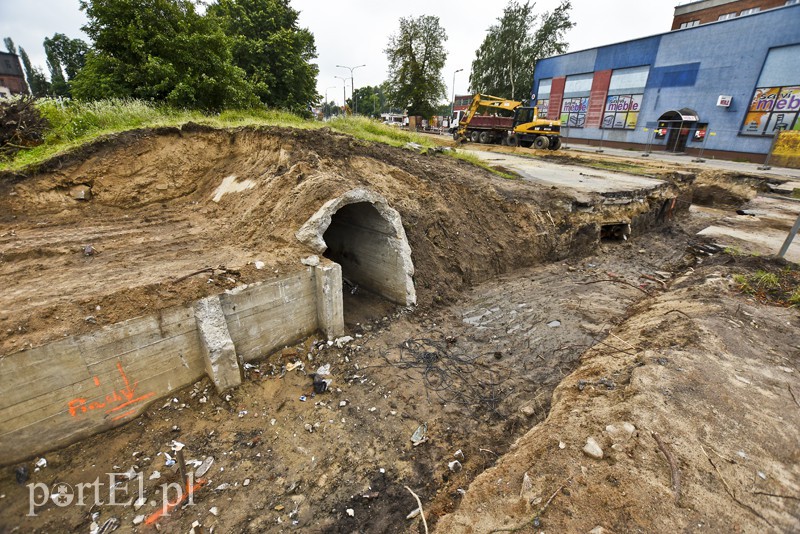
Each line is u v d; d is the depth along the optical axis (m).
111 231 7.73
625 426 4.17
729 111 24.14
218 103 15.58
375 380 6.29
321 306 6.94
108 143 9.28
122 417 5.04
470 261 9.95
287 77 23.17
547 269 10.99
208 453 4.89
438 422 5.53
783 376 5.03
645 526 3.18
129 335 4.84
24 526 3.94
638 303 8.81
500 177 13.79
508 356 7.06
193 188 10.14
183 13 14.52
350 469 4.80
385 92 43.72
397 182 9.98
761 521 3.21
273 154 9.35
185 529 4.04
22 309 4.56
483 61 43.34
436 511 4.24
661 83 27.41
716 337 5.83
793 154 21.28
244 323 6.09
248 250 7.01
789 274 8.20
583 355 6.84
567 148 29.94
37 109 10.21
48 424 4.44
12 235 7.17
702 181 19.20
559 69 34.72
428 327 7.89
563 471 3.80
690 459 3.78
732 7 30.91
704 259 10.96
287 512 4.27
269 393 5.86
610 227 13.23
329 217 6.97
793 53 21.00
